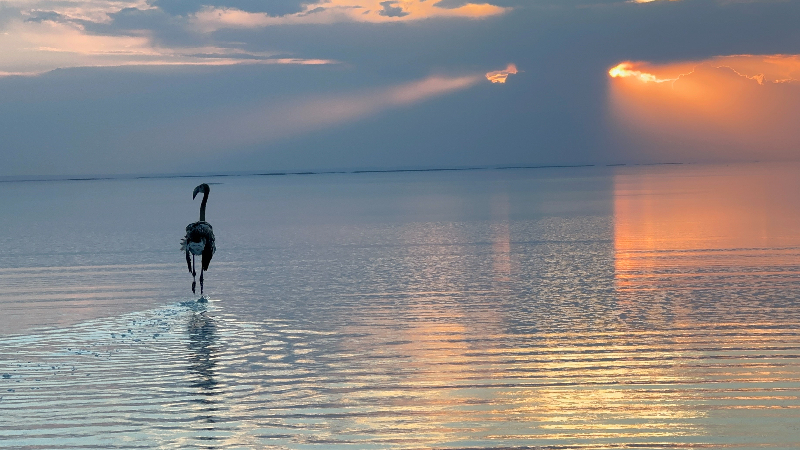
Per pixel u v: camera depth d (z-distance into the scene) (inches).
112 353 497.4
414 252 1033.5
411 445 336.8
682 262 867.4
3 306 670.5
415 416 370.9
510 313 604.7
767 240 1057.5
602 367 445.1
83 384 429.4
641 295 671.1
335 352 491.8
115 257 1033.5
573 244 1087.0
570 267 853.8
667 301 640.4
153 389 419.2
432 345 504.7
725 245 1013.8
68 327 577.6
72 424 366.6
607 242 1100.5
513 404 385.1
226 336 541.3
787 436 336.5
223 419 371.6
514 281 763.4
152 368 460.8
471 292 705.0
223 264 940.0
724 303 624.1
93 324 588.1
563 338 517.0
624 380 418.9
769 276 751.1
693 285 714.2
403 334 538.6
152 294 722.2
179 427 361.7
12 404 395.9
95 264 960.9
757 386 402.6
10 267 949.2
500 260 928.9
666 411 370.0
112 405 393.1
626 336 518.9
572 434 345.4
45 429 360.5
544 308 622.2
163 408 388.2
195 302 676.1
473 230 1362.0
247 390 415.5
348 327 564.4
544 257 948.0
